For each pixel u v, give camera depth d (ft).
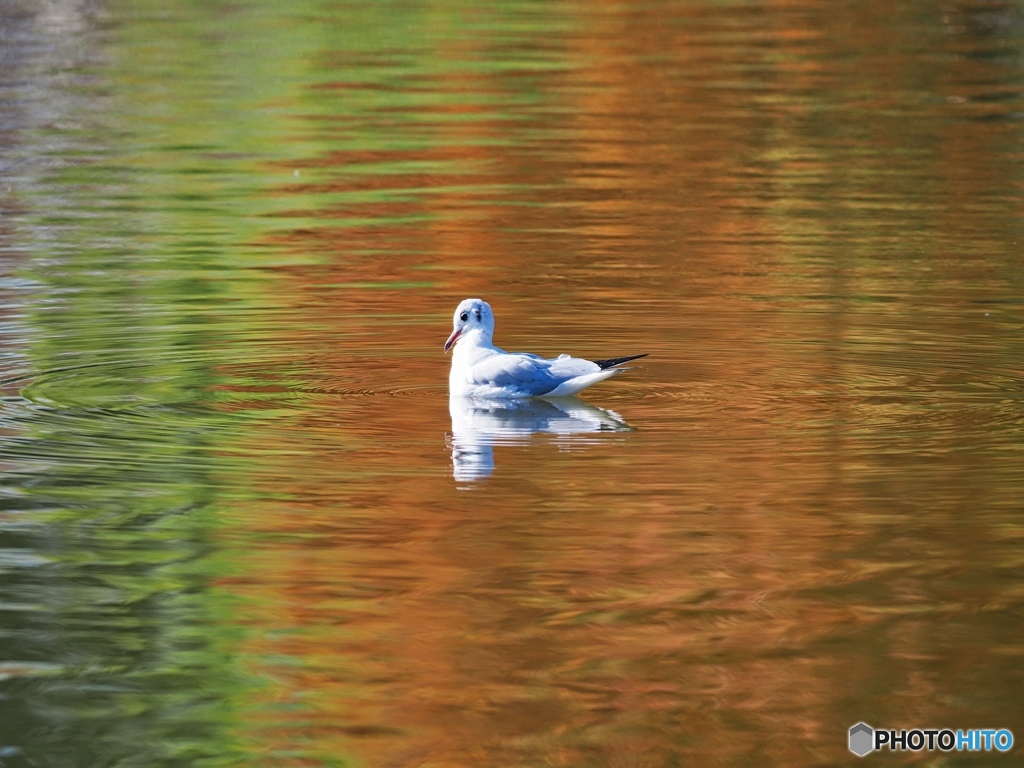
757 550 39.14
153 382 54.08
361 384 54.39
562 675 32.99
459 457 46.26
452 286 68.90
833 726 30.94
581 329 61.62
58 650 33.96
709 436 48.08
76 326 61.36
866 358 57.16
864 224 81.00
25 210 82.99
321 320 63.05
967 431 48.44
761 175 92.48
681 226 80.79
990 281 69.36
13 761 29.58
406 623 35.27
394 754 29.94
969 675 32.83
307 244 77.00
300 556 38.88
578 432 48.65
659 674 32.96
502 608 36.06
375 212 84.17
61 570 38.04
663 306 65.05
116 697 32.04
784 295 66.90
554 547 39.40
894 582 37.27
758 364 56.39
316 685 32.58
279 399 52.39
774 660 33.50
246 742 30.35
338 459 46.06
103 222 80.84
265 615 35.73
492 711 31.53
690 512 41.63
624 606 36.14
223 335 60.54
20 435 47.93
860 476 44.24
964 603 36.11
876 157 96.89
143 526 40.78
